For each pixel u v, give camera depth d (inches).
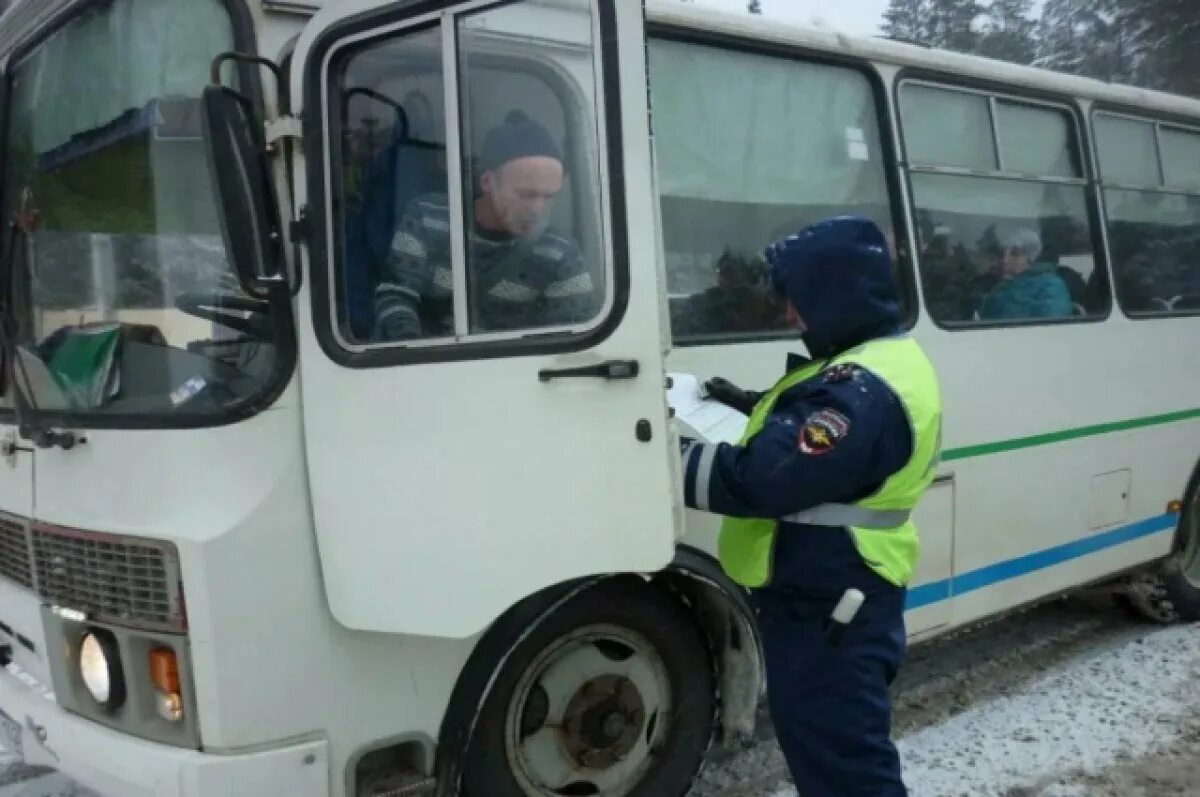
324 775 108.0
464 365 102.7
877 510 101.7
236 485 103.9
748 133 146.9
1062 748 163.9
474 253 104.1
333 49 106.0
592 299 100.3
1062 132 196.9
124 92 116.9
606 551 98.1
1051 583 188.7
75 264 122.9
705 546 129.0
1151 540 212.1
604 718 126.2
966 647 211.8
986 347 173.5
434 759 115.3
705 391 118.6
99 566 111.4
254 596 103.9
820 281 102.3
